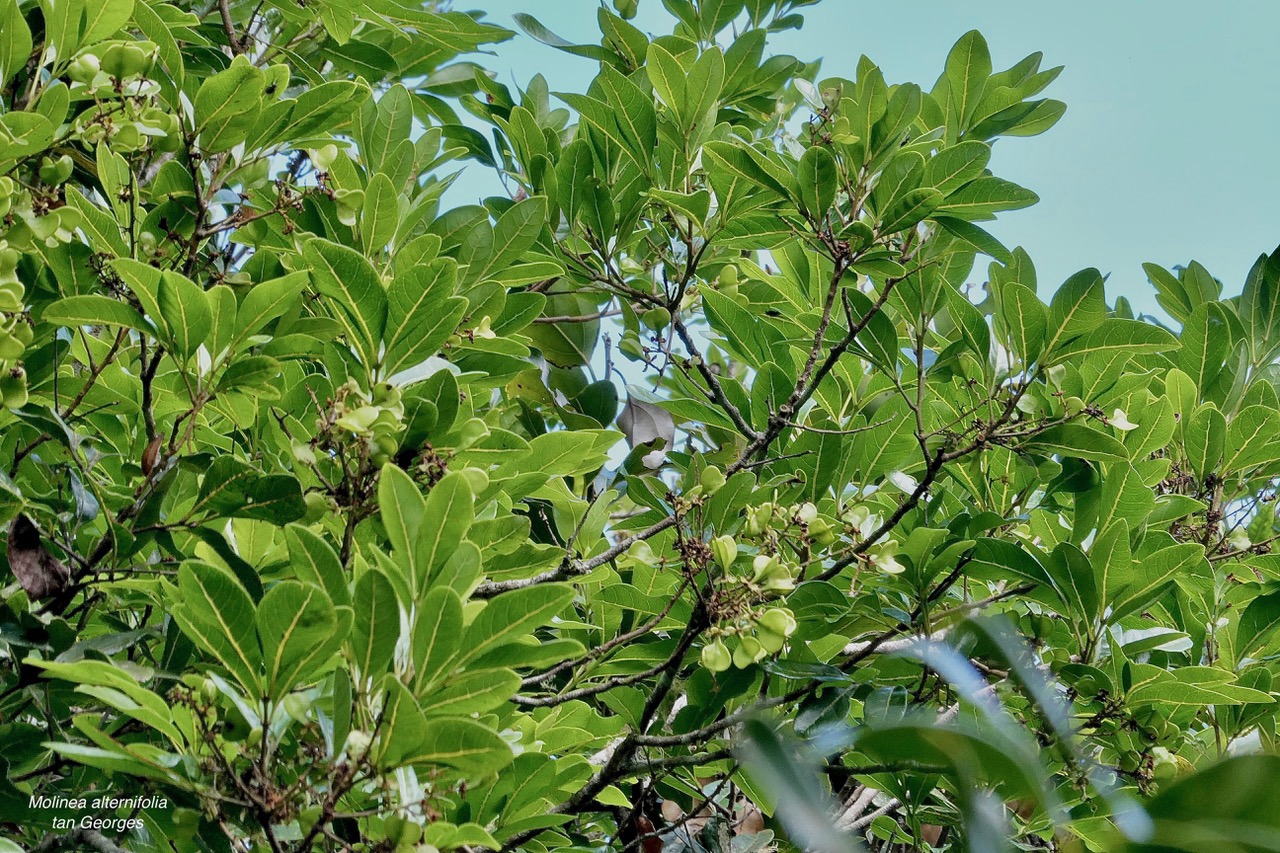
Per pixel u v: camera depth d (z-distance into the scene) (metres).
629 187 3.92
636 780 3.65
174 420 2.86
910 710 2.88
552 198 3.90
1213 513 3.70
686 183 3.92
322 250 2.09
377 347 2.20
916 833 3.14
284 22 4.51
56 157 2.60
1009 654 0.97
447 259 2.12
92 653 2.22
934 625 2.81
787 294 4.21
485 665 1.85
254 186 2.64
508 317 3.06
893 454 3.60
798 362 4.04
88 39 2.41
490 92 4.55
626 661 3.19
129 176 2.48
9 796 2.30
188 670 2.38
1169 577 3.00
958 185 3.35
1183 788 0.59
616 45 4.69
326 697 2.08
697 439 4.89
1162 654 3.43
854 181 3.50
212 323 2.24
